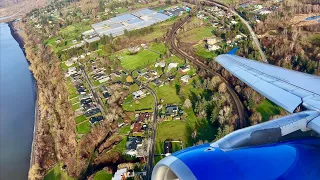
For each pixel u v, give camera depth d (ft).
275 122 53.62
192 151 43.57
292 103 62.03
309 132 54.13
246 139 48.60
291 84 69.36
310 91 65.26
